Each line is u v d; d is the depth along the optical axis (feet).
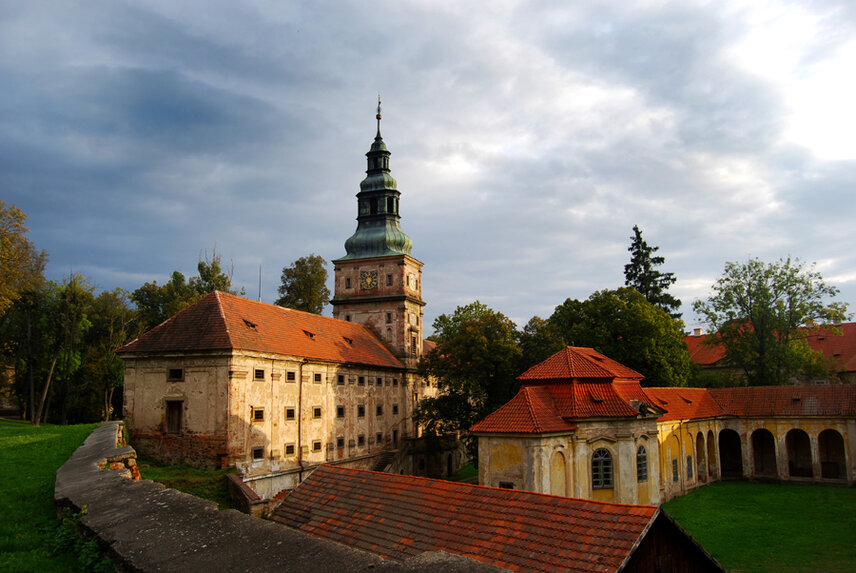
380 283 253.85
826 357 301.22
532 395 133.59
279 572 31.19
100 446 91.71
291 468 161.68
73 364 232.94
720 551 120.16
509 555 55.11
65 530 44.55
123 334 248.32
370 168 267.59
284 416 161.79
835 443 211.61
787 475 201.36
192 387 146.51
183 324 155.12
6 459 87.71
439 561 32.35
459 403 208.74
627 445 136.26
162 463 146.00
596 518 55.42
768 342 244.01
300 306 308.81
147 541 36.81
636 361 217.56
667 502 170.81
